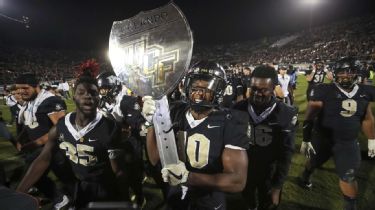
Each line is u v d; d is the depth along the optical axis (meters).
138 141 3.36
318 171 4.43
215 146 1.75
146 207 3.48
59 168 2.63
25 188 2.23
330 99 3.11
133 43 1.65
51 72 32.91
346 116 3.05
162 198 3.69
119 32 1.70
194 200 1.91
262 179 2.78
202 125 1.77
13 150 5.87
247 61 43.31
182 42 1.52
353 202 3.02
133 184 3.23
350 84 3.04
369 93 3.06
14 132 7.63
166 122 1.55
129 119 3.27
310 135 3.40
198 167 1.79
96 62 2.90
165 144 1.56
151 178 4.26
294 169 4.55
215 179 1.66
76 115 2.19
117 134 2.20
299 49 41.25
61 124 2.20
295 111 2.68
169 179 1.58
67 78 28.81
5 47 39.62
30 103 3.12
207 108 1.77
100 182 2.29
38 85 3.11
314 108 3.24
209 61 1.82
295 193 3.77
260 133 2.65
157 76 1.59
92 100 2.07
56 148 2.35
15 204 0.95
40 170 2.29
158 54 1.59
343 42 36.66
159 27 1.58
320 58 33.72
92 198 2.28
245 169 1.73
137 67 1.65
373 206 3.41
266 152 2.68
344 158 3.05
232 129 1.73
